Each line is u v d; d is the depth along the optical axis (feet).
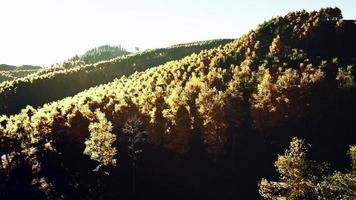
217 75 348.59
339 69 312.71
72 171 241.35
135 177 244.22
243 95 304.91
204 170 252.01
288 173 117.29
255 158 255.50
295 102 264.31
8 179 225.97
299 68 345.31
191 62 460.55
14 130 255.09
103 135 225.56
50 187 221.87
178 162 258.78
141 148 271.08
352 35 432.66
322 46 426.51
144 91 345.51
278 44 410.31
